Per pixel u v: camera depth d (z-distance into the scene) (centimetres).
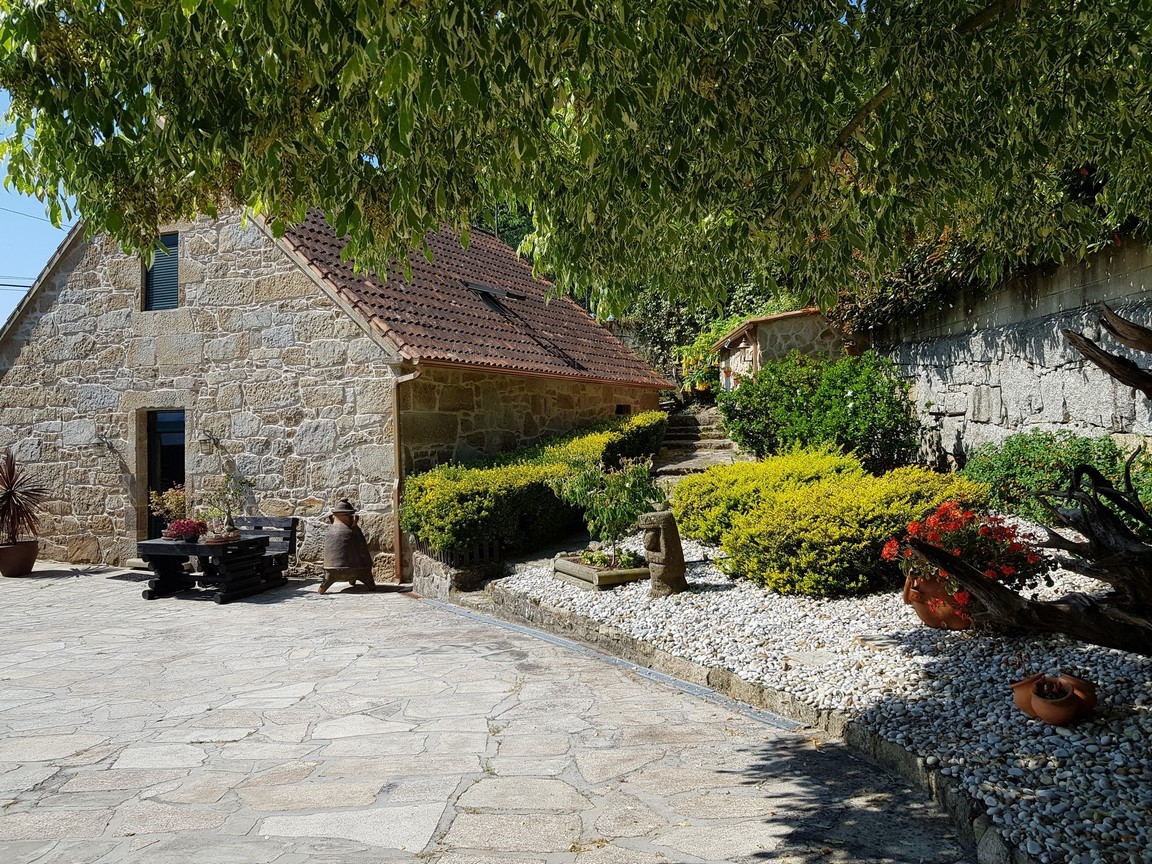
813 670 531
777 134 439
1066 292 789
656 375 1673
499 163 459
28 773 432
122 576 1169
